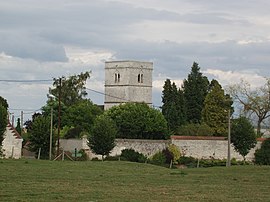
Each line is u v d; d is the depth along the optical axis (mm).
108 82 177625
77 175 45312
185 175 49094
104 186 36656
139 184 39062
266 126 123625
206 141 98625
